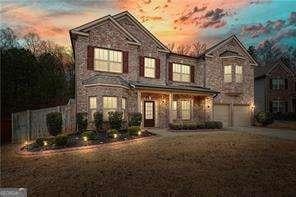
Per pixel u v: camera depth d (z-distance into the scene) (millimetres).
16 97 26984
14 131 25234
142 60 26984
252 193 9289
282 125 31859
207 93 28891
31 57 28797
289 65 46781
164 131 23141
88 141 17656
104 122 22750
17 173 12555
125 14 26656
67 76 46438
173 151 14797
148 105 26719
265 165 12258
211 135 20406
